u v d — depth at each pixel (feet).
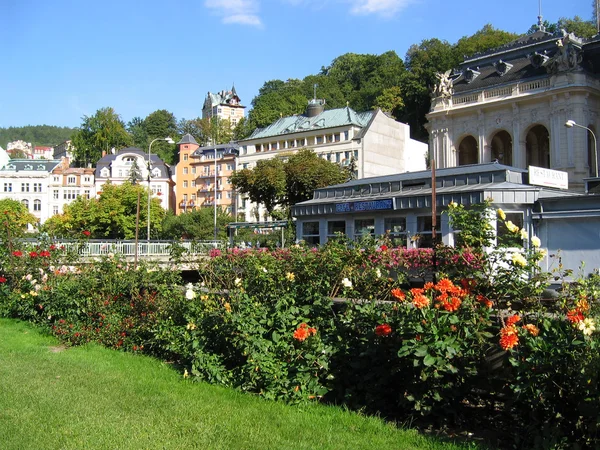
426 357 18.90
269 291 30.66
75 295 40.55
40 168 371.35
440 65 297.94
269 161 168.45
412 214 65.62
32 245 57.88
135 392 25.59
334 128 258.16
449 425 20.66
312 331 23.62
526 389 17.95
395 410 22.13
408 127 276.21
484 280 21.61
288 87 401.70
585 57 175.11
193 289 33.19
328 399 23.80
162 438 19.62
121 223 236.22
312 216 77.25
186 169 347.77
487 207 25.08
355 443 18.83
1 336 42.04
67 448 18.72
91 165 412.16
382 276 31.83
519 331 18.74
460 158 206.28
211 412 22.36
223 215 240.94
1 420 21.71
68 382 27.50
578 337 17.60
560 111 165.27
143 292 39.04
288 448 18.47
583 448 17.20
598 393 16.40
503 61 190.39
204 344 27.89
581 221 52.13
